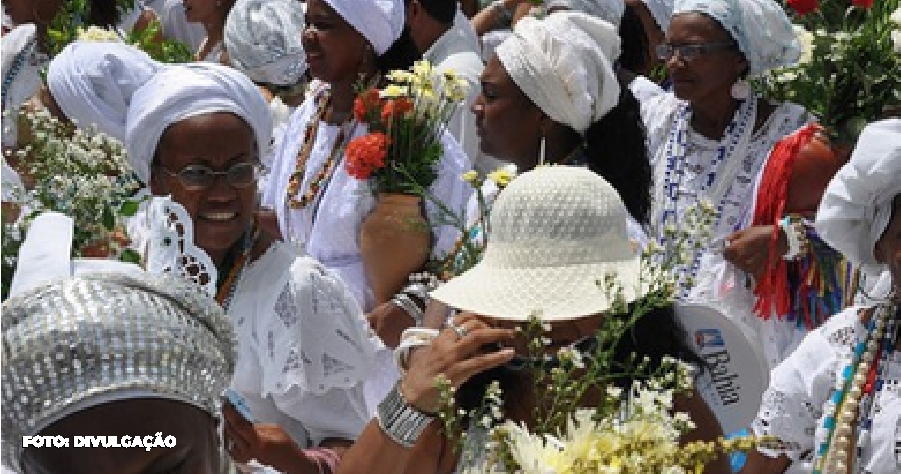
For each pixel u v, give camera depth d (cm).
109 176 832
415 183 980
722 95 1116
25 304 400
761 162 1107
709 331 651
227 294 799
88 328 392
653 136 1141
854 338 723
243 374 794
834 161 1047
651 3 1476
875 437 696
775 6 1112
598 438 498
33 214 657
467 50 1367
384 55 1112
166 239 575
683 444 627
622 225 642
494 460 529
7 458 400
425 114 1014
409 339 688
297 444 743
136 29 1609
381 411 645
